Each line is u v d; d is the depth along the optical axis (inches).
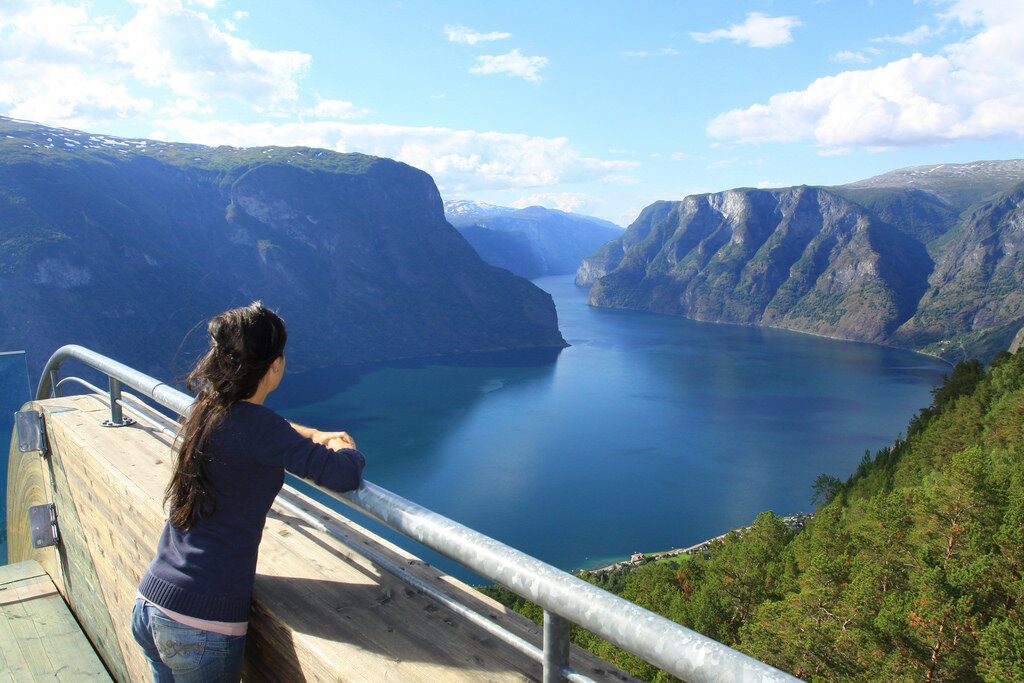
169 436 136.8
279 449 71.0
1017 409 1481.3
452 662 67.0
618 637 48.4
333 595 80.4
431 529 67.0
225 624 71.7
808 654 851.4
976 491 845.8
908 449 1987.0
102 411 156.4
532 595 55.8
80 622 148.0
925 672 716.7
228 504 71.9
